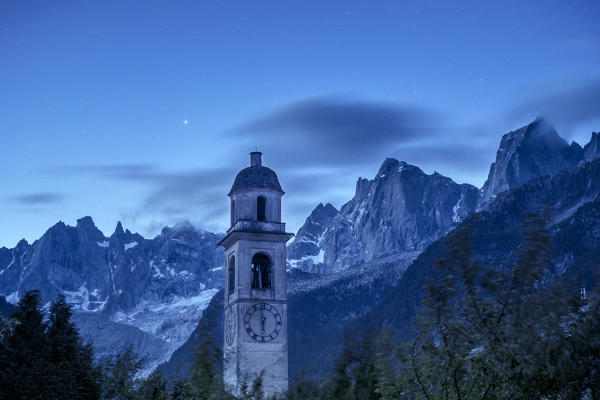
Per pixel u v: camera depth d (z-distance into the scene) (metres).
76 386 64.69
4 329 56.19
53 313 73.06
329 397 29.89
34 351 67.56
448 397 25.67
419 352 25.78
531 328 23.42
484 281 24.48
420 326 25.25
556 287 24.11
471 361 24.67
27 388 61.78
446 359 24.83
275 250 101.31
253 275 101.00
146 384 54.25
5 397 61.53
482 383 25.31
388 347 26.48
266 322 97.75
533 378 23.64
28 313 69.62
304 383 32.84
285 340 97.69
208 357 32.12
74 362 68.06
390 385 26.06
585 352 23.33
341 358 30.30
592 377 23.56
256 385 42.59
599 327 23.11
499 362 23.45
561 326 23.48
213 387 31.88
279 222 102.94
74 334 73.19
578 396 23.47
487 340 23.70
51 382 63.34
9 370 62.53
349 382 29.69
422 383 25.77
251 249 100.75
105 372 65.06
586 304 24.22
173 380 39.72
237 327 97.00
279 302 99.06
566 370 23.17
